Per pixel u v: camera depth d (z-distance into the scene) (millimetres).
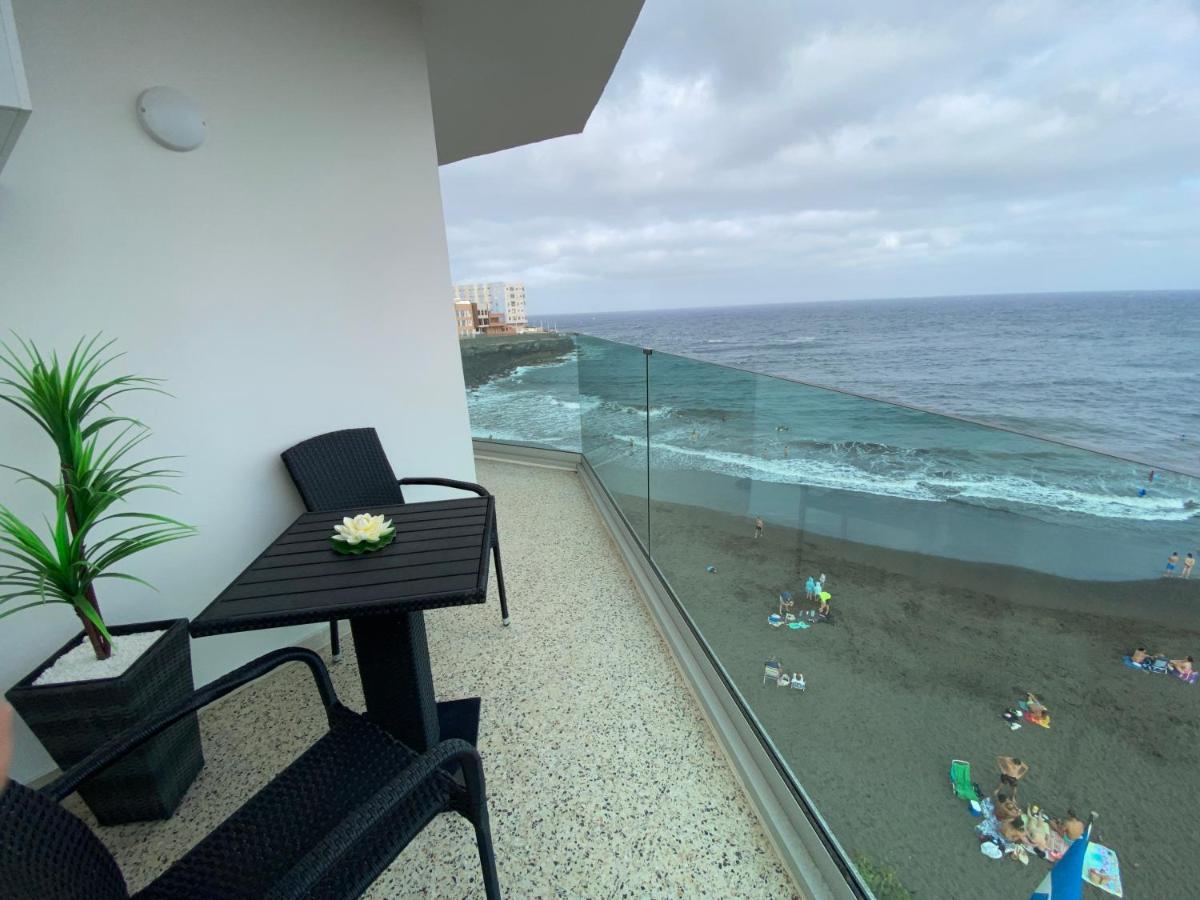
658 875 1148
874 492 1297
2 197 1251
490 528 1575
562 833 1248
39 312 1329
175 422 1613
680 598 2146
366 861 850
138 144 1453
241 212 1695
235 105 1644
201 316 1639
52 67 1294
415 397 2338
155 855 1235
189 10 1516
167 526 1620
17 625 1348
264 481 1854
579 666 1861
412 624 1315
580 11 2338
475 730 1562
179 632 1369
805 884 1081
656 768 1423
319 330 1962
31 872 601
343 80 1917
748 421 1776
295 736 1582
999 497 1010
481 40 2527
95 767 808
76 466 1199
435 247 2312
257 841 902
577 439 4387
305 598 1162
